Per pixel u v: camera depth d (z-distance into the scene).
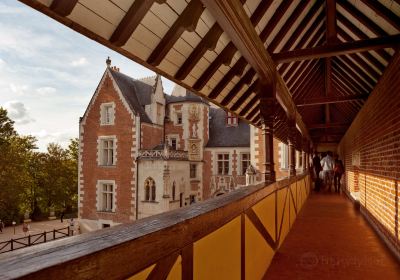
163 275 1.41
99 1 2.11
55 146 33.44
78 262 0.92
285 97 5.56
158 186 18.47
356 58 5.89
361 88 7.61
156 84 21.86
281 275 3.56
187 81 3.81
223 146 23.86
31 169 32.31
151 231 1.33
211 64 3.79
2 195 24.52
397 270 3.71
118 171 19.73
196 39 3.20
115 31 2.39
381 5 3.71
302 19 4.97
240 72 4.24
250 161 22.89
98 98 20.80
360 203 8.21
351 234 5.56
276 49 4.85
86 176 20.73
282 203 5.12
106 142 20.66
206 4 2.33
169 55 3.19
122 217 19.31
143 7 2.23
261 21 3.80
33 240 18.48
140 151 19.34
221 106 5.19
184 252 1.62
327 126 11.98
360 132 7.89
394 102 4.04
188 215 1.77
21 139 32.34
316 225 6.38
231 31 2.76
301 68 6.95
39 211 33.66
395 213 4.15
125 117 19.88
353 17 4.84
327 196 11.84
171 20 2.70
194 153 23.52
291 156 7.11
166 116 23.12
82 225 20.47
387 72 4.44
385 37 3.85
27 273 0.77
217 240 2.10
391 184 4.35
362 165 7.60
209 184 23.91
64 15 1.99
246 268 2.81
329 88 8.41
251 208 3.04
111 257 1.07
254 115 7.27
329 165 15.98
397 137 3.93
